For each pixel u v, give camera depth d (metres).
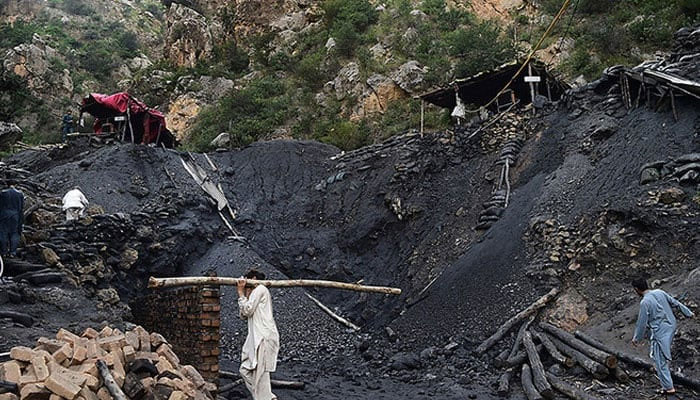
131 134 21.19
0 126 24.97
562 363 8.73
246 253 16.09
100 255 13.15
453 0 36.97
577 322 9.91
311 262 16.89
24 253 10.34
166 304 8.59
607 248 10.73
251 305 6.26
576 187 12.96
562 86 20.06
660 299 7.35
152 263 14.65
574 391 7.65
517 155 16.20
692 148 11.75
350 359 11.28
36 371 4.60
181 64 45.28
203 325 6.99
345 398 8.20
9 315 7.57
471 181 16.52
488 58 27.09
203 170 20.23
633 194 11.22
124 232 14.27
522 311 10.52
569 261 11.18
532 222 12.41
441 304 12.17
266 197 19.72
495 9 36.06
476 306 11.42
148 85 42.03
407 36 33.03
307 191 19.94
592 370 8.12
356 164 19.94
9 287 8.41
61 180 17.45
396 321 12.63
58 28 65.25
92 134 21.16
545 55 28.98
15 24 57.94
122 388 4.88
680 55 15.39
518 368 9.13
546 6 33.66
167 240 15.33
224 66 40.44
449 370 9.66
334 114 30.62
